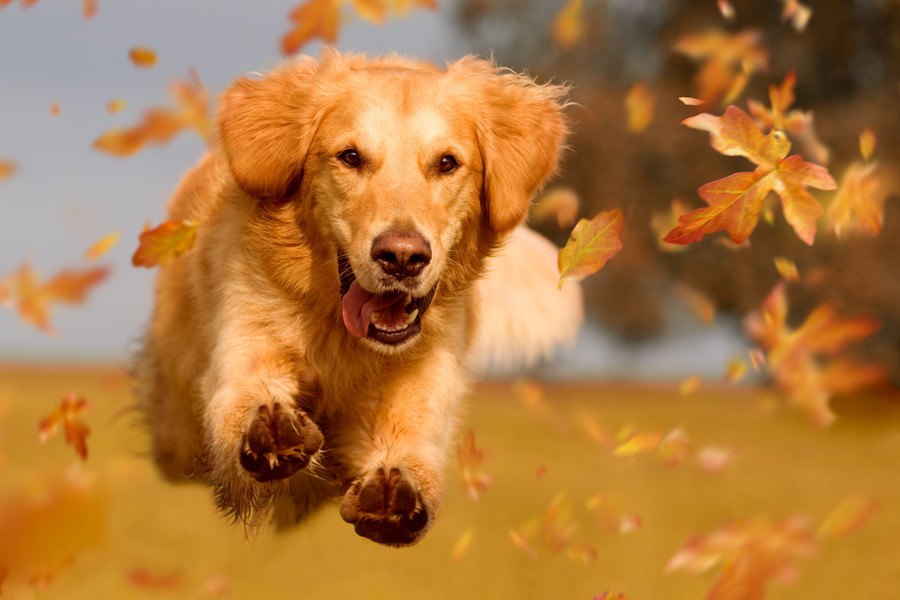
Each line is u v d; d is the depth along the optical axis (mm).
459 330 7363
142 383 8672
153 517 11938
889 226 34875
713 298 34969
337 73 6926
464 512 13727
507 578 9906
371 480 6254
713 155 35531
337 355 6938
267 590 9227
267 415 6059
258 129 6887
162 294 8211
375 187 6461
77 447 7074
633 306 36031
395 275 6223
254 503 6742
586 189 35562
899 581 10094
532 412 32188
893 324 34906
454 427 7648
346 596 9133
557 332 9297
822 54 37000
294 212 6863
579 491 15578
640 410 33969
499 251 7535
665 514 13844
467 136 6898
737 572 4371
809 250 34531
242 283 6922
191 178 8570
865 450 22031
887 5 36156
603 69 38281
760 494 15828
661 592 9461
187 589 8758
